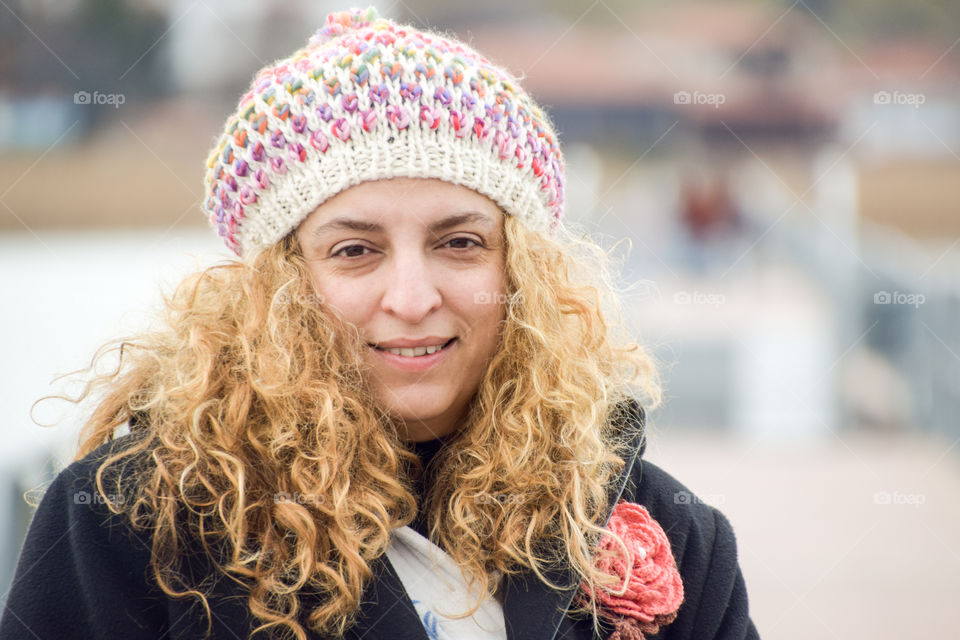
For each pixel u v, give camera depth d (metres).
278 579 2.46
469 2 44.62
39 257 9.80
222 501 2.45
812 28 45.41
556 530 2.70
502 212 2.74
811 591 7.27
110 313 6.51
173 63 38.53
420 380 2.61
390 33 2.65
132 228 23.84
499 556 2.63
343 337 2.61
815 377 13.29
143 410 2.71
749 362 13.53
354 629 2.49
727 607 2.87
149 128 36.31
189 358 2.70
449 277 2.59
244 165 2.63
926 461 10.92
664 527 2.87
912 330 13.27
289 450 2.61
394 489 2.59
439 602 2.56
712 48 44.00
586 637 2.68
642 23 45.72
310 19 39.12
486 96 2.63
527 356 2.79
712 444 11.60
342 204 2.55
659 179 36.00
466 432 2.80
